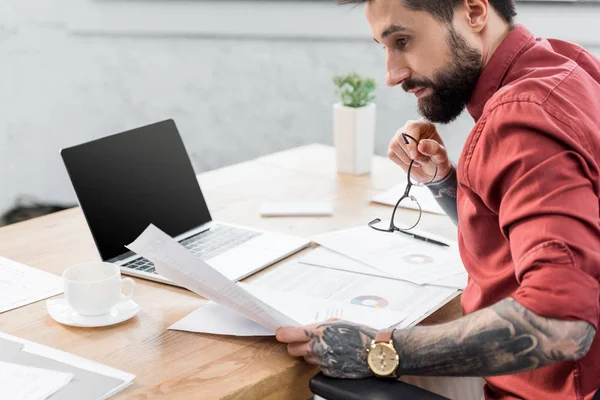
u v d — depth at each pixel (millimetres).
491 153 1138
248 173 2211
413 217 1861
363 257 1592
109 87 3576
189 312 1363
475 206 1239
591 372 1165
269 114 3512
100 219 1569
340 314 1329
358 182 2131
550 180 1053
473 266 1319
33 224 1802
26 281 1474
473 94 1281
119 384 1101
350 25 3238
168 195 1734
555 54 1241
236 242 1678
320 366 1180
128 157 1680
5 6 3461
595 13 2957
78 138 3676
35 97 3615
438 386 1541
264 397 1155
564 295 1014
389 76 1289
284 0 3268
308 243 1684
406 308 1364
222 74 3479
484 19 1229
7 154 3705
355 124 2146
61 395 1064
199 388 1112
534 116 1089
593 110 1154
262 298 1391
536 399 1216
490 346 1062
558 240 1024
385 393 1127
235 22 3342
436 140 1680
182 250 1199
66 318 1312
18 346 1214
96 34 3479
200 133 3604
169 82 3529
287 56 3387
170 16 3377
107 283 1298
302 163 2311
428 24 1219
